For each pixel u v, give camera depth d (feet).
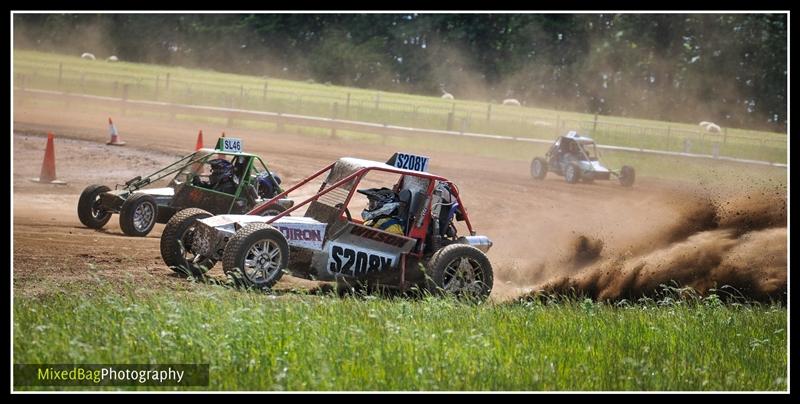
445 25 424.46
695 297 65.31
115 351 39.78
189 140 173.17
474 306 55.11
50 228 83.35
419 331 45.11
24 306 47.70
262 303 49.78
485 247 65.51
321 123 200.54
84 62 352.69
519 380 40.47
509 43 413.59
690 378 43.09
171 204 79.56
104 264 66.64
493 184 145.48
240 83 323.37
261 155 157.99
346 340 43.29
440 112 267.18
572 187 151.02
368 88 420.77
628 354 46.19
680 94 401.08
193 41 442.50
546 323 51.65
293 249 61.21
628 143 239.30
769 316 59.82
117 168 136.98
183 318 44.19
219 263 69.41
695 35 402.72
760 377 44.34
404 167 65.00
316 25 442.50
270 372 39.50
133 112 214.07
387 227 62.64
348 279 62.18
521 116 271.28
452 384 39.22
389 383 38.86
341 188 63.82
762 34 395.14
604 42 406.21
